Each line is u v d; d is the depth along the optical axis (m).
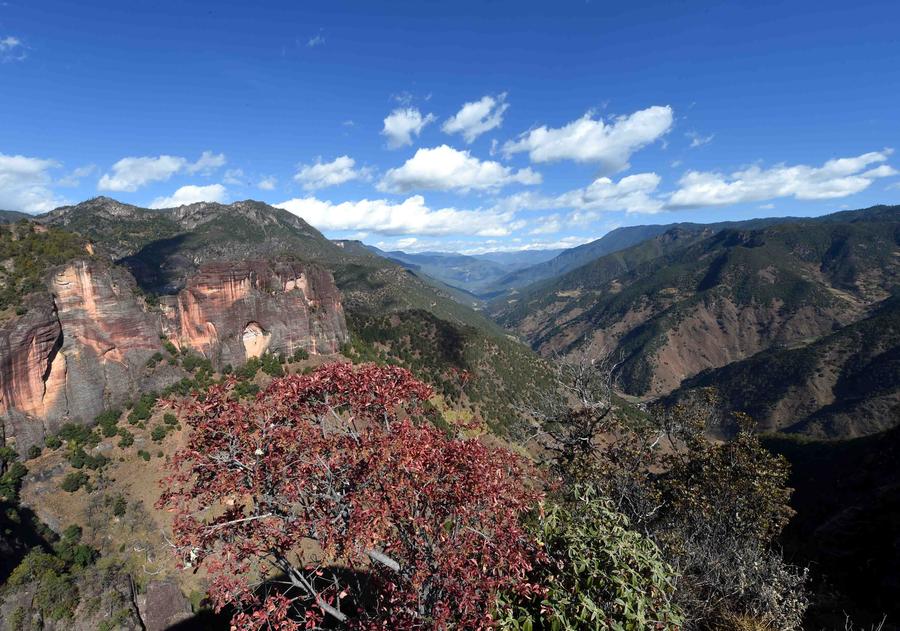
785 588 13.89
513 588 9.38
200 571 55.72
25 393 66.81
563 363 27.33
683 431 23.69
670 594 11.57
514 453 12.67
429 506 9.76
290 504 10.06
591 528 11.63
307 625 9.08
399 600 9.01
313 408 11.41
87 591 50.19
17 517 57.16
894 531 24.19
